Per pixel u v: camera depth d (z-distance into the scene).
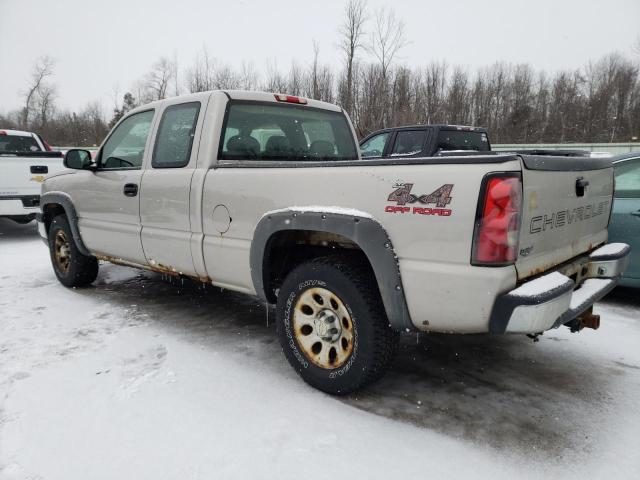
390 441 2.38
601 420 2.60
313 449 2.30
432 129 7.58
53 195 4.90
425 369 3.21
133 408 2.63
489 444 2.37
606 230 3.48
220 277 3.36
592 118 39.25
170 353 3.36
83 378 2.97
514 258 2.23
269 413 2.61
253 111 3.66
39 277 5.59
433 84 29.17
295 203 2.82
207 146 3.41
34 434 2.40
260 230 2.95
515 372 3.17
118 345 3.49
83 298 4.68
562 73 41.69
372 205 2.51
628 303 4.61
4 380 2.94
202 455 2.25
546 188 2.45
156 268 3.94
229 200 3.17
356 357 2.65
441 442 2.38
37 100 43.19
